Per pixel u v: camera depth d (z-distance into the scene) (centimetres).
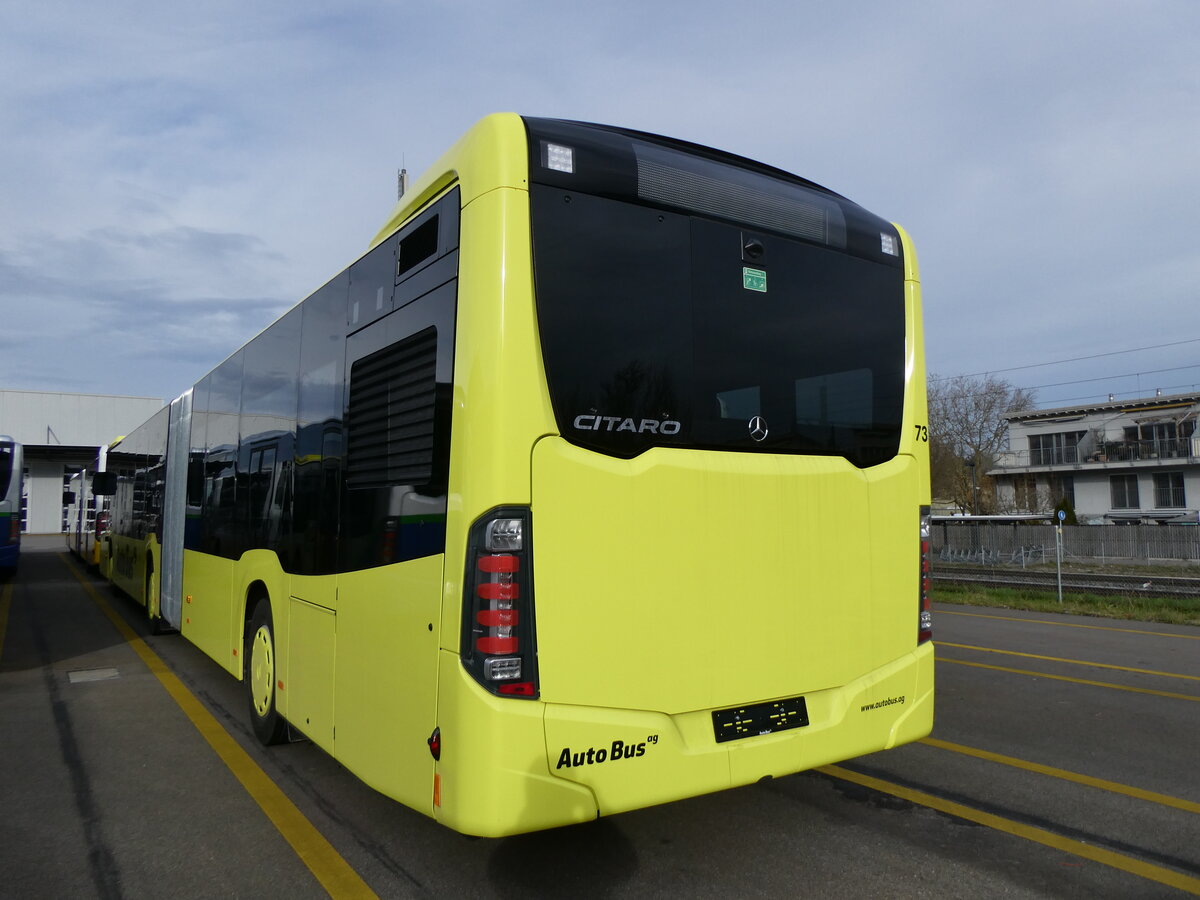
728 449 355
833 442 394
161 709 671
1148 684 783
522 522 297
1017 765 530
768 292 377
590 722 306
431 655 315
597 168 331
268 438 558
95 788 484
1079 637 1105
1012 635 1127
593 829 423
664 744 324
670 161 355
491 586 292
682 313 348
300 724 461
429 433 331
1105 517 4553
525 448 299
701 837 413
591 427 317
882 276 427
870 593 400
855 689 389
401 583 343
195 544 784
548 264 313
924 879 367
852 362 407
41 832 420
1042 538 3225
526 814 291
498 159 310
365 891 354
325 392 452
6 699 705
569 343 314
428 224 349
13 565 1723
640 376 332
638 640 321
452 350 318
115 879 367
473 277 309
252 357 612
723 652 344
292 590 488
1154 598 1522
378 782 354
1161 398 4591
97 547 1805
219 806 455
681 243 352
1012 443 5119
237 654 616
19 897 351
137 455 1203
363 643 377
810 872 374
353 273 424
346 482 412
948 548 3403
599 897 349
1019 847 403
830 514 386
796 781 500
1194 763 535
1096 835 418
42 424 4756
